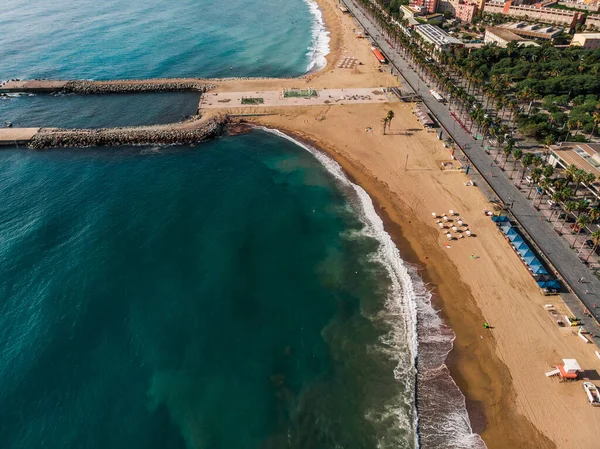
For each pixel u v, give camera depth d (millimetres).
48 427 55344
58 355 63938
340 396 59062
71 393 59094
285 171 110125
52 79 168500
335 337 67438
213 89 158000
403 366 62719
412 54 174750
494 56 167000
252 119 136375
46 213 93938
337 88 157375
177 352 64812
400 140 121062
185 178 107188
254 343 66562
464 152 111812
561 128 117125
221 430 55125
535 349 63375
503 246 82438
